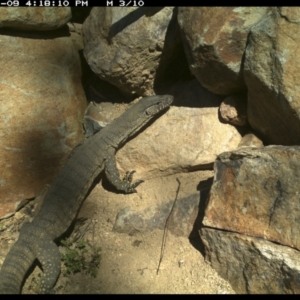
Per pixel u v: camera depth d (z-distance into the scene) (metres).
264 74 1.13
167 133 1.36
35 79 1.37
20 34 1.38
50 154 1.39
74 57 1.46
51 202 1.29
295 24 1.10
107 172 1.37
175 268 1.19
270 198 1.09
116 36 1.34
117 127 1.37
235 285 1.13
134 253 1.23
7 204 1.35
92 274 1.21
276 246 1.08
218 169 1.16
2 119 1.33
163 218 1.27
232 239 1.12
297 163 1.07
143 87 1.44
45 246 1.23
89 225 1.32
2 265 1.20
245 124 1.31
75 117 1.43
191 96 1.39
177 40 1.34
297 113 1.10
